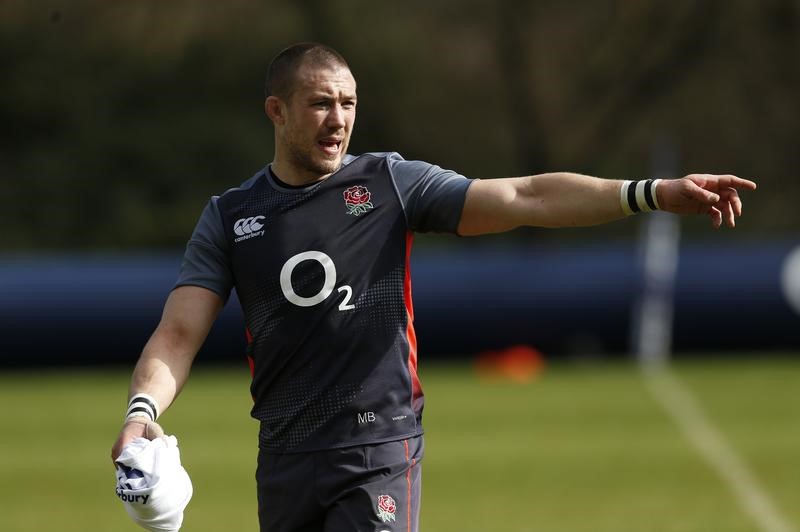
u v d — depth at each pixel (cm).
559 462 4259
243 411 5688
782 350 7362
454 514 3447
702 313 7288
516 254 8462
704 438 4697
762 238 11494
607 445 4594
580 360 7369
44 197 11325
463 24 12575
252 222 1772
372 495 1719
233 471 4200
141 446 1575
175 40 11988
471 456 4412
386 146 12481
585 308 7312
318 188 1772
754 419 5144
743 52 12281
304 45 1769
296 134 1748
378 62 12350
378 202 1772
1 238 11150
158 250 11412
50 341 7306
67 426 5391
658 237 7344
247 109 12056
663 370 6906
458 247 11381
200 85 12006
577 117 12625
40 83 11556
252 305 1767
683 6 12319
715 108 12375
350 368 1738
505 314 7325
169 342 1738
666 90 12456
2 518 3528
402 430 1747
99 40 11844
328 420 1733
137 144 11569
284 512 1767
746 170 12294
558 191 1711
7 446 4884
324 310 1733
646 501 3584
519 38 12431
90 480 4147
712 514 3391
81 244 11300
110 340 7331
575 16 12625
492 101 12638
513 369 6988
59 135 11631
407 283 1775
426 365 7388
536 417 5319
